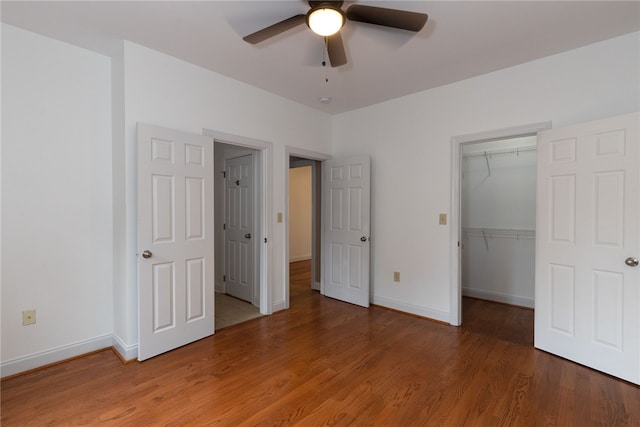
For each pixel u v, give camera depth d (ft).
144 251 8.43
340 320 11.66
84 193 8.81
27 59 7.90
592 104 8.56
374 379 7.67
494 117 10.21
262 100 11.75
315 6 6.00
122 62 8.50
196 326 9.75
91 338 8.98
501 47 8.64
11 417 6.25
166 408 6.55
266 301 12.16
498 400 6.84
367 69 10.01
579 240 8.29
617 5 6.81
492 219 14.16
